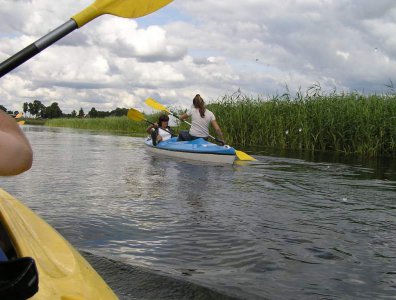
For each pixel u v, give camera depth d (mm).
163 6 1847
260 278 2646
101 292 1513
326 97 12398
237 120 13188
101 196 4805
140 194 4949
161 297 2338
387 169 7488
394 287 2570
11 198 2451
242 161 8500
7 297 980
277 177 6348
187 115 9547
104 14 1746
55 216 3900
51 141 14445
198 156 8570
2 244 1725
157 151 9859
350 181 6090
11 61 1526
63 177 6094
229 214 4094
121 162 8078
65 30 1653
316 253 3100
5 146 982
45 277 1469
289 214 4133
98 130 27547
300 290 2496
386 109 10773
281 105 12914
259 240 3350
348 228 3717
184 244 3215
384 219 4023
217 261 2898
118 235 3389
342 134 10969
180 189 5293
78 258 1784
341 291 2500
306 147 11539
